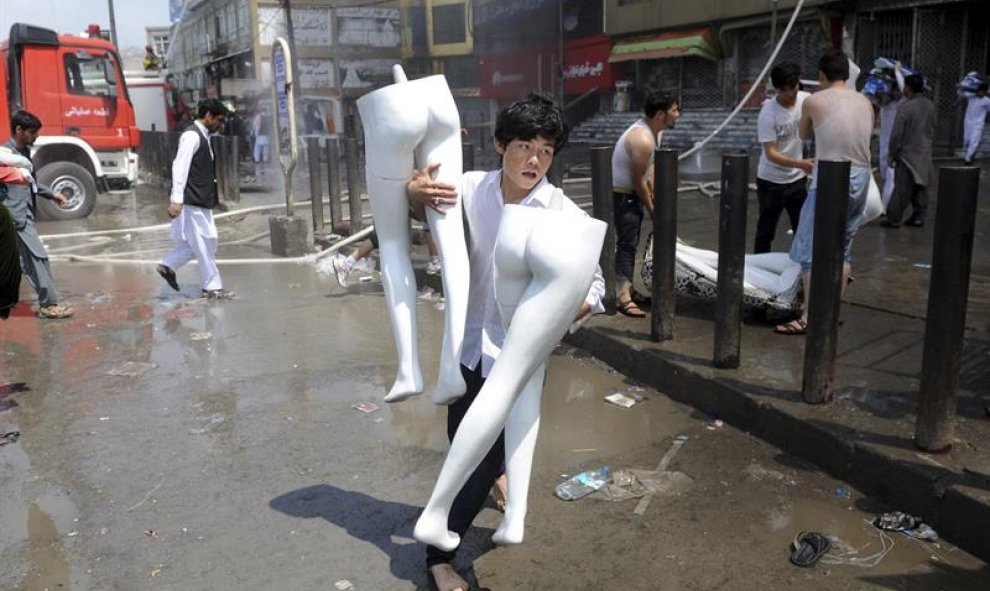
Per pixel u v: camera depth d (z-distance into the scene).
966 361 4.21
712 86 21.91
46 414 4.49
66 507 3.45
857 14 17.27
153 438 4.13
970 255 3.04
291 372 5.10
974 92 13.33
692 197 11.53
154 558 3.04
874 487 3.29
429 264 7.09
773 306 4.92
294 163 8.89
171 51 44.69
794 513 3.22
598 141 23.81
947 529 3.00
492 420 2.35
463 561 2.97
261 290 7.47
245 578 2.91
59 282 8.09
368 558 3.02
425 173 2.56
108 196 17.11
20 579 2.92
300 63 33.12
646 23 22.95
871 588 2.73
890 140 8.19
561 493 3.41
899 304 5.33
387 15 34.19
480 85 31.80
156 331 6.11
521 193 2.55
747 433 3.94
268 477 3.68
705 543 3.04
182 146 6.72
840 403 3.76
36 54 13.29
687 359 4.46
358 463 3.81
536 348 2.32
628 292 5.36
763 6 19.34
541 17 27.66
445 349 2.58
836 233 3.56
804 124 4.64
